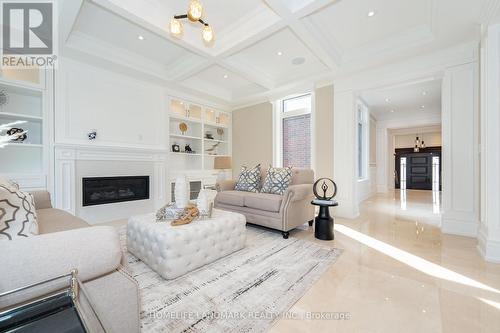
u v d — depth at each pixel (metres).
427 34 2.82
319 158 4.27
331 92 4.12
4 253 0.72
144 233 2.00
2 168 3.07
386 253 2.35
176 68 3.96
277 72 4.30
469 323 1.31
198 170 5.25
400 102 5.93
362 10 2.56
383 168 7.79
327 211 2.80
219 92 5.20
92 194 3.57
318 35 2.84
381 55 3.21
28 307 0.76
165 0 2.51
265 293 1.61
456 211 2.97
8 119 3.10
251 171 3.73
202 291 1.63
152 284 1.72
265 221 2.99
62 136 3.27
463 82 2.89
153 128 4.34
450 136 2.99
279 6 2.26
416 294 1.61
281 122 5.16
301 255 2.29
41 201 2.17
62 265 0.80
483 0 2.13
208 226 2.06
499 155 2.15
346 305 1.48
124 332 0.98
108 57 3.39
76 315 0.79
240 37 2.93
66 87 3.30
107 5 2.28
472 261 2.14
